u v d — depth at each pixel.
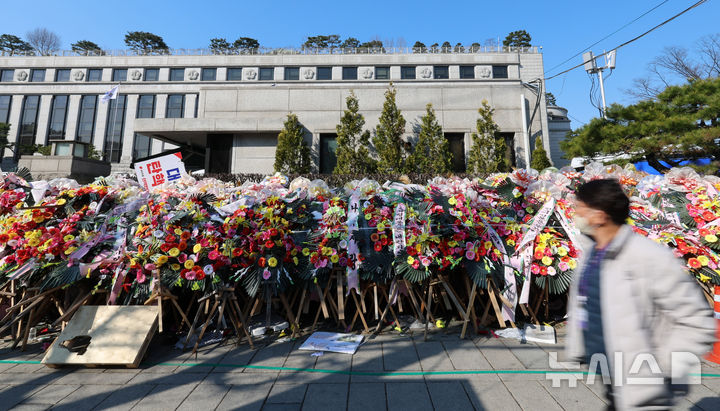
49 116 34.06
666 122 10.81
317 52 31.98
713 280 3.43
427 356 3.07
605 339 1.52
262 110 14.70
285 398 2.38
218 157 14.28
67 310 3.44
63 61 34.91
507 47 29.67
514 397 2.36
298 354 3.16
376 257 3.80
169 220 3.60
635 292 1.47
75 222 3.83
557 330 3.71
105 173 18.45
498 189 4.27
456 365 2.87
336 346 3.28
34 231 3.64
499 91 14.80
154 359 3.09
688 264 3.53
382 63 29.25
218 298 3.47
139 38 51.75
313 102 14.73
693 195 3.99
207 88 14.84
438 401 2.33
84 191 4.05
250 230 3.77
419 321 4.01
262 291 3.75
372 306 4.27
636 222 3.88
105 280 3.63
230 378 2.69
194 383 2.62
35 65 34.84
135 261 3.46
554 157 28.80
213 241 3.58
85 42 49.16
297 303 4.36
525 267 3.68
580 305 1.67
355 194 4.13
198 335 3.59
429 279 3.85
